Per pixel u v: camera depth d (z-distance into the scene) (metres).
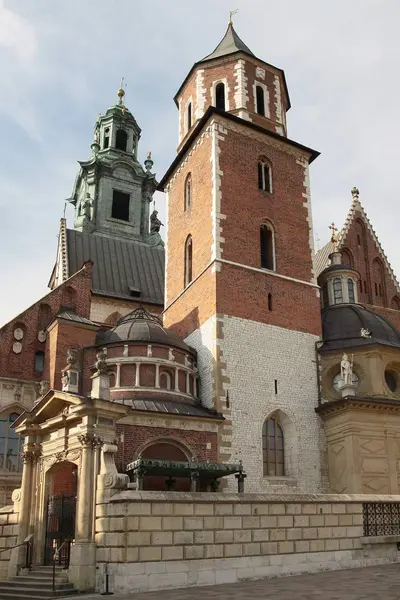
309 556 23.27
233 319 36.50
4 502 34.53
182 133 47.03
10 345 39.06
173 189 46.22
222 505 22.03
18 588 22.39
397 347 37.41
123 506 20.66
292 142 43.56
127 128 78.94
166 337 35.44
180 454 31.98
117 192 73.75
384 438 34.09
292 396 36.50
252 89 44.62
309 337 38.81
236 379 35.09
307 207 43.00
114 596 18.84
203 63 46.06
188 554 20.89
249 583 20.67
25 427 27.39
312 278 40.91
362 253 49.72
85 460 23.25
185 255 42.44
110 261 56.56
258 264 38.97
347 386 34.81
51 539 25.44
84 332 38.06
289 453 35.25
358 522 24.89
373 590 17.05
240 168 40.91
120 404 24.48
